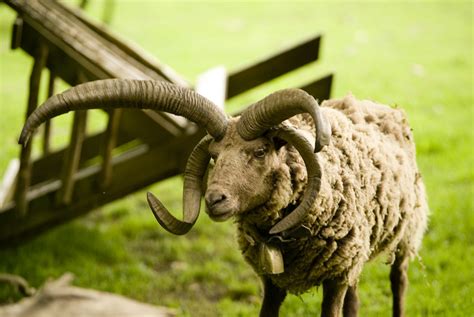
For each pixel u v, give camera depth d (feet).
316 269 34.76
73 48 53.21
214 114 31.86
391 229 37.99
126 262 57.82
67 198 54.39
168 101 31.68
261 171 31.30
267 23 156.25
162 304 50.57
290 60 65.36
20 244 58.29
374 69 118.21
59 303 31.50
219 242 62.08
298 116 35.63
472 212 62.54
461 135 85.25
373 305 48.08
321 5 172.24
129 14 165.27
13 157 82.69
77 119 53.26
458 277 50.96
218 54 131.85
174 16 164.14
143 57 69.15
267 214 32.42
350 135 36.11
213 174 31.04
